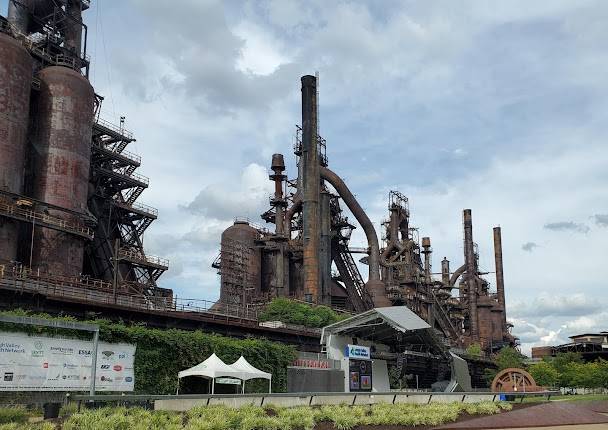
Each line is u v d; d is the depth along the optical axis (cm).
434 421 2973
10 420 2186
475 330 15050
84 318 4719
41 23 7806
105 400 2236
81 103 6850
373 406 3212
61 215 6397
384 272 11725
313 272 9594
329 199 10856
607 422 3503
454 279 15712
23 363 2706
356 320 5338
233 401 2770
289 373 4606
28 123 6556
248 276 9956
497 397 4556
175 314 5322
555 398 5612
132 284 7406
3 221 5709
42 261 6125
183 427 2138
